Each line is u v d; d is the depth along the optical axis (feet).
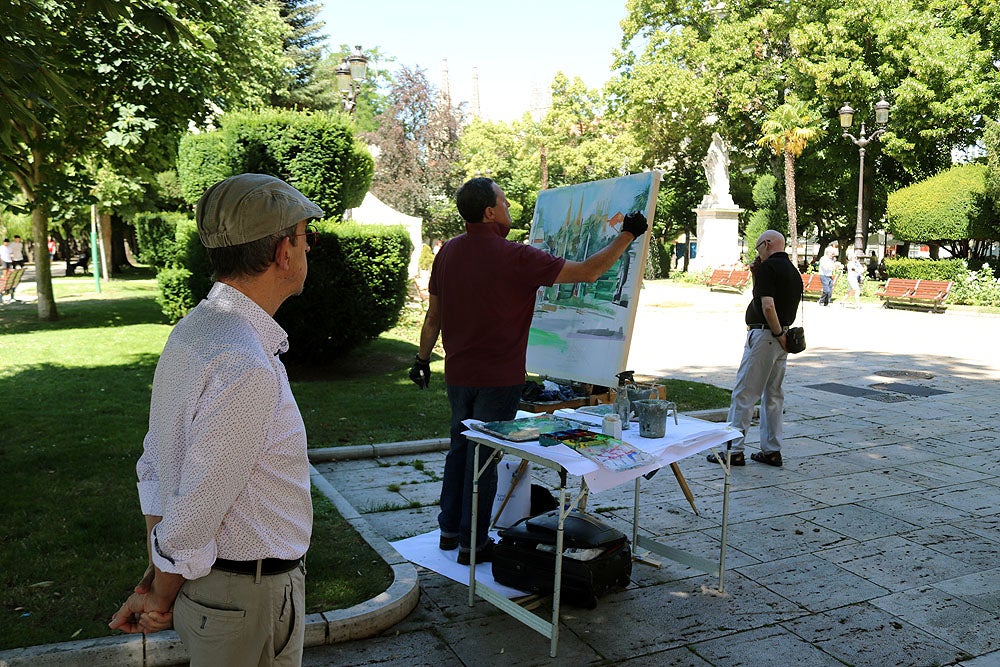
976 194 76.28
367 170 36.14
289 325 31.50
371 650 11.00
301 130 31.58
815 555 14.60
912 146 88.17
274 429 5.62
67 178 38.99
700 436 12.24
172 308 46.52
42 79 13.67
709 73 101.30
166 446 5.34
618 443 11.33
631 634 11.53
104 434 21.88
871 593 12.95
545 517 13.17
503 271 12.52
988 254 90.84
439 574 13.52
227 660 5.68
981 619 12.02
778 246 20.07
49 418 23.72
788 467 20.67
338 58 126.82
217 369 5.23
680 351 43.37
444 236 140.67
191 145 37.14
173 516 5.16
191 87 38.73
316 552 13.74
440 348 40.34
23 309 57.88
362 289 31.68
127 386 29.07
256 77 64.18
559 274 12.34
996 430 24.80
